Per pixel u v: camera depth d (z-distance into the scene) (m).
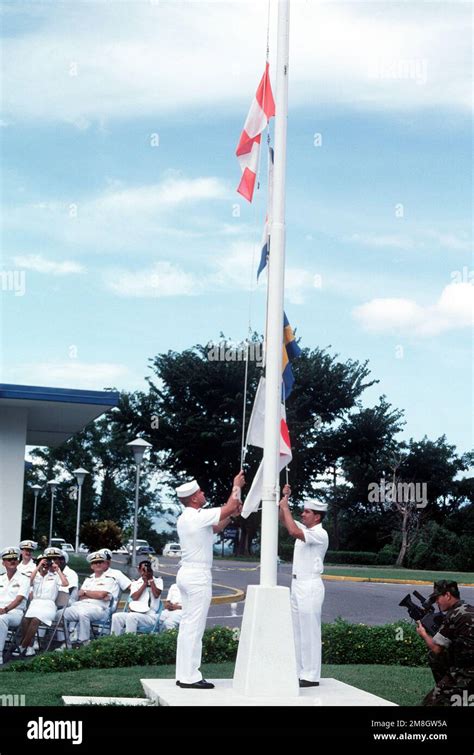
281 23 9.80
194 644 9.30
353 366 57.78
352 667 11.87
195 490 9.44
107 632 13.97
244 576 34.66
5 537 19.06
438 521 58.41
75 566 31.95
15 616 13.10
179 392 56.69
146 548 59.19
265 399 9.50
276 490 9.33
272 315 9.53
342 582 33.62
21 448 19.33
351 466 58.34
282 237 9.63
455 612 8.30
